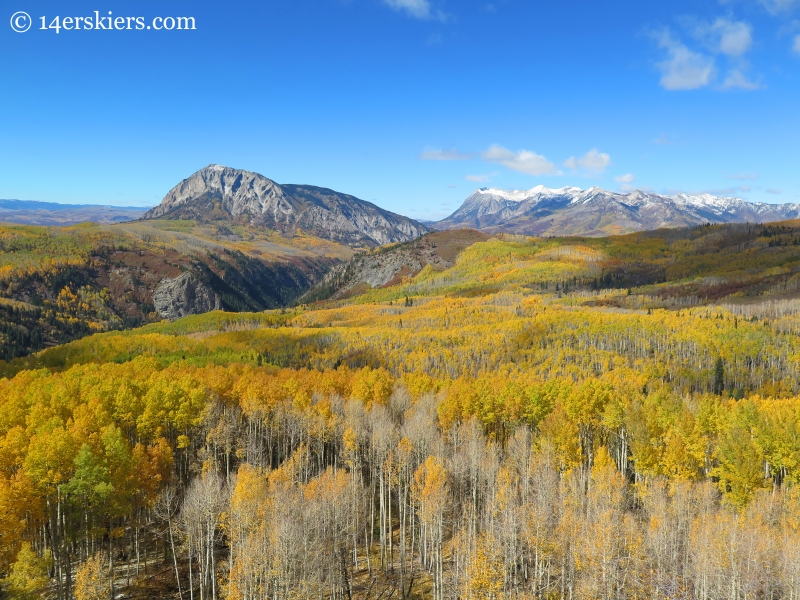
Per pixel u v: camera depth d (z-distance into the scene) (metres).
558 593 62.19
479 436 92.75
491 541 58.12
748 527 60.03
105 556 72.44
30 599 53.66
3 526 54.62
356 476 86.31
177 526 70.44
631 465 99.69
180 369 135.25
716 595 55.47
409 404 113.56
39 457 61.50
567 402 101.25
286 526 55.91
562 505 69.00
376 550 80.44
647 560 60.12
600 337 191.00
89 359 191.50
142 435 91.12
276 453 106.00
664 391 111.88
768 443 81.75
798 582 52.56
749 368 175.25
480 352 188.62
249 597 55.09
